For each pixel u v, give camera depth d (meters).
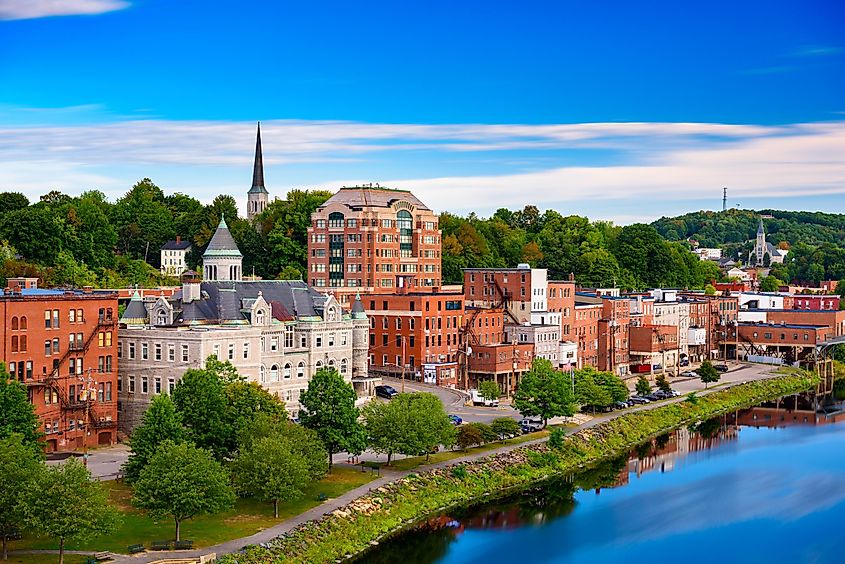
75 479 114.12
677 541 146.50
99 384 173.50
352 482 152.75
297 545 126.50
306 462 139.75
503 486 169.00
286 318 198.00
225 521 132.00
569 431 198.75
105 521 114.69
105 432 173.12
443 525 149.38
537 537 146.12
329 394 157.00
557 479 177.62
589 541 145.38
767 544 146.62
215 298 190.00
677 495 169.00
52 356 166.75
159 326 180.50
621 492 170.38
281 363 194.75
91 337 171.62
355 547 133.88
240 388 153.38
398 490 152.38
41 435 142.75
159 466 122.06
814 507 163.75
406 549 137.62
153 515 120.25
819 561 140.62
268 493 132.50
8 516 113.56
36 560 113.88
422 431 161.25
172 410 138.50
